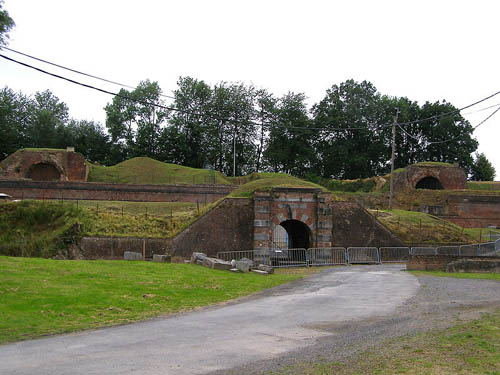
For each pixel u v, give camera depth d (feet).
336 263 116.06
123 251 106.83
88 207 127.85
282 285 73.00
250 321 44.73
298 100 261.85
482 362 30.48
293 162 260.21
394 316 46.37
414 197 189.16
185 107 267.80
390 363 30.45
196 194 175.32
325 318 46.03
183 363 30.78
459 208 179.11
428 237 131.44
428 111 272.10
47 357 32.12
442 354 32.35
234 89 266.98
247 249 115.55
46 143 271.69
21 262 66.69
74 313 46.24
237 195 123.03
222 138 268.82
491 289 64.23
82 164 197.36
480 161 290.56
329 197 119.34
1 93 282.77
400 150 277.64
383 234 124.36
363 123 264.72
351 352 33.24
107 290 56.34
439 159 273.75
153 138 267.80
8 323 41.29
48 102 320.29
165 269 75.15
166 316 47.50
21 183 166.40
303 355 32.71
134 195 171.63
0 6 99.66
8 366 29.94
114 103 273.54
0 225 115.55
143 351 33.78
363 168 263.29
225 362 31.07
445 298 56.80
